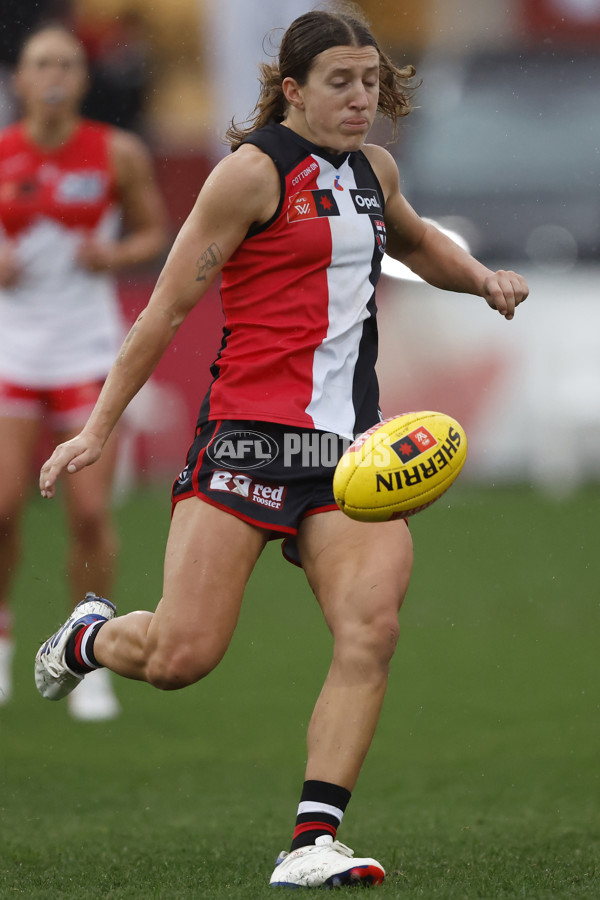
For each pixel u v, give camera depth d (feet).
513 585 110.01
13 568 75.05
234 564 42.63
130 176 76.33
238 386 43.78
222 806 56.75
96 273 75.61
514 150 161.99
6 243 74.38
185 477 43.98
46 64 75.15
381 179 47.26
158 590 100.78
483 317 149.79
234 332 44.34
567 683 80.79
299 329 43.65
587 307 151.02
